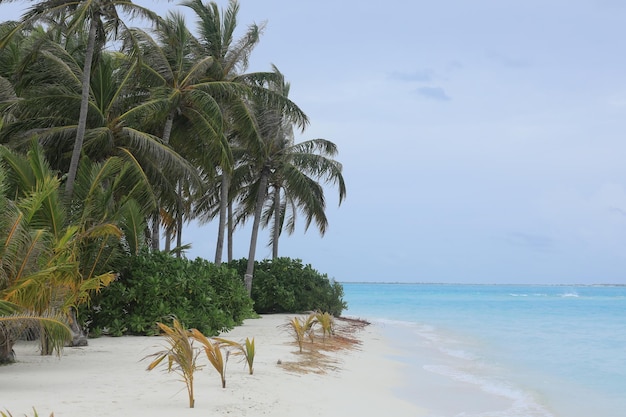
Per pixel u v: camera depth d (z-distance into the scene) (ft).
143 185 67.92
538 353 70.28
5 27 66.85
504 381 49.67
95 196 53.57
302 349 55.26
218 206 124.47
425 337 87.92
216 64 89.71
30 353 45.47
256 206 118.83
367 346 69.67
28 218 37.35
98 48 64.28
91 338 58.44
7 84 69.31
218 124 81.41
